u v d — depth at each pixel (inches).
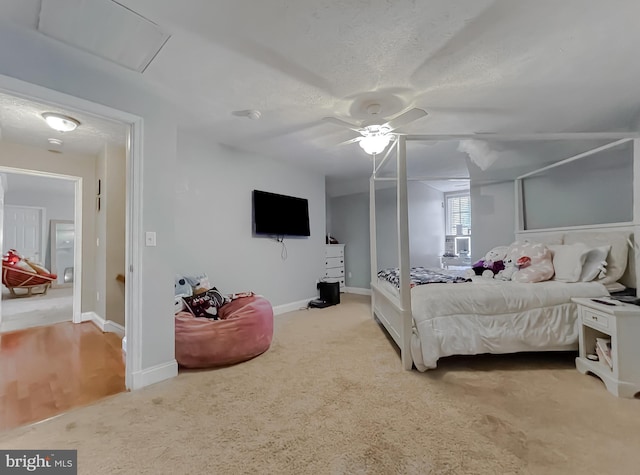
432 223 244.4
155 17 58.9
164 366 88.4
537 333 93.0
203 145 135.5
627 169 126.2
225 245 145.0
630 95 92.8
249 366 96.9
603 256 104.9
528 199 160.7
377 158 162.4
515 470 51.2
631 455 54.6
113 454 56.4
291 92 90.0
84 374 93.4
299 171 186.5
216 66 76.0
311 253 195.5
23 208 287.9
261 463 53.5
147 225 86.2
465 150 143.1
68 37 64.6
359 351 109.7
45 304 205.3
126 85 82.4
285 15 58.9
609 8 57.4
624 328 76.8
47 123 107.9
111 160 142.6
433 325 91.7
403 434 61.2
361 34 64.9
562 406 71.5
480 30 63.8
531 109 102.3
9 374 93.5
